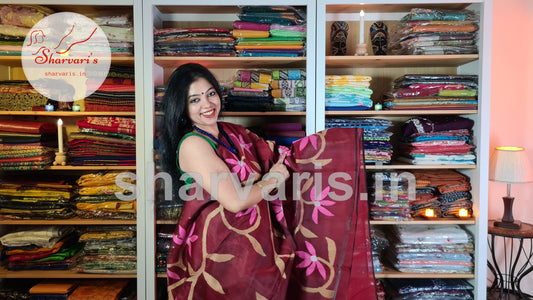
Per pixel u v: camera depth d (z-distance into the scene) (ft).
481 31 7.73
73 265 8.20
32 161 7.86
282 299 5.65
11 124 7.95
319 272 6.14
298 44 7.82
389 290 8.40
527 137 9.52
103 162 8.05
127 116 8.68
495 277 9.00
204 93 5.83
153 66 7.69
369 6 8.15
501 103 9.52
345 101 7.99
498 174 8.22
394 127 9.36
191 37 7.66
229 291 5.60
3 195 8.03
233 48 7.86
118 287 8.21
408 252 8.15
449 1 7.70
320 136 6.49
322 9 7.61
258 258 5.65
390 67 9.15
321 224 6.24
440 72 9.16
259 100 7.89
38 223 7.88
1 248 8.48
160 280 8.56
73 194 8.30
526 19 9.39
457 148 8.05
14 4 7.80
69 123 9.23
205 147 5.54
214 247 5.73
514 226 8.31
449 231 8.30
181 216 6.03
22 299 8.14
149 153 7.64
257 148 6.52
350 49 9.16
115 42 7.85
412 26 7.91
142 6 7.51
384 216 8.17
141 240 7.73
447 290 8.14
